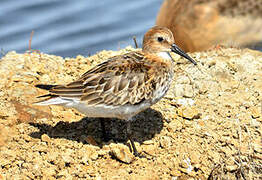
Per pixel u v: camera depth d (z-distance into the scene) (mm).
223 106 13078
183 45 16359
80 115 12695
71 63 14664
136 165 11211
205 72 14016
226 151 11828
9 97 12789
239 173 11602
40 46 23328
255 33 15445
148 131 12125
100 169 10992
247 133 12359
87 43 23656
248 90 13648
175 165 11352
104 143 11773
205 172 11383
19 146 11430
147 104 11391
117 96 10945
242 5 15367
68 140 11648
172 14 16469
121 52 15172
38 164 10930
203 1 15734
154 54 12023
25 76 13594
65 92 10820
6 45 23234
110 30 24688
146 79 11211
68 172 10914
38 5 26766
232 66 14344
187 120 12508
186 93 13312
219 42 15781
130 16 25984
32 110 12539
